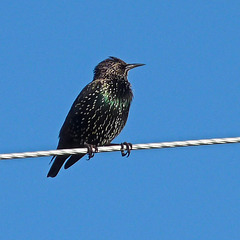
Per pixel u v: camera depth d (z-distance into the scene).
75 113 13.95
